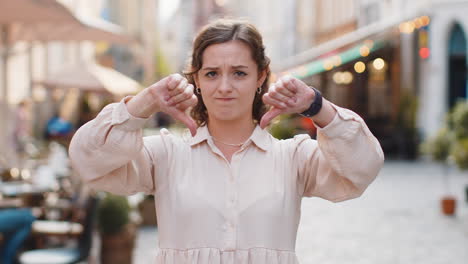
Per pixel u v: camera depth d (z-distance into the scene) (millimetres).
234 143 1968
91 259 5738
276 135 14375
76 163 1788
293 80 1729
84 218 4902
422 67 19844
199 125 2082
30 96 16188
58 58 20172
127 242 5633
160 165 1949
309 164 1948
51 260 4543
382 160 1821
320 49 22062
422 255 6879
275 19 45875
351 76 22469
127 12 39406
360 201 10898
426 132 19344
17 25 10203
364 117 22047
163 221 1915
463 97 18719
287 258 1894
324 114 1757
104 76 15570
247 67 1871
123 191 1920
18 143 13141
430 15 18766
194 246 1862
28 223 4500
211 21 1931
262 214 1869
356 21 27250
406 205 10391
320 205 10578
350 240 7715
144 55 40406
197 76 2006
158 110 1761
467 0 17891
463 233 8047
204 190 1889
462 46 18594
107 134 1758
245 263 1845
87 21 9016
